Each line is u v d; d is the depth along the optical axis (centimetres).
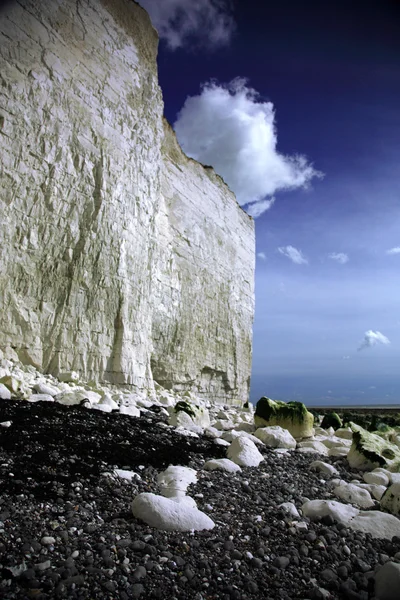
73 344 945
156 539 284
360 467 596
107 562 245
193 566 260
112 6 1203
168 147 1756
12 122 848
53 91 958
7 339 820
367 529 347
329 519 355
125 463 443
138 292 1174
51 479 360
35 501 313
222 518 340
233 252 2152
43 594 211
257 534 319
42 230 903
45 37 955
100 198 1046
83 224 1004
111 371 1035
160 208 1616
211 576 253
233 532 315
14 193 844
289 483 467
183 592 234
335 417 1170
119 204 1118
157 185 1335
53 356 905
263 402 832
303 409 824
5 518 279
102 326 1026
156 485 395
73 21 1048
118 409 747
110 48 1176
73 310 955
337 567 284
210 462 486
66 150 973
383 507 413
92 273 1011
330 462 615
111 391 948
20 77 880
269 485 448
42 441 456
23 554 241
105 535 278
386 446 641
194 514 315
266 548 294
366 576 275
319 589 248
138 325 1154
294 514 361
